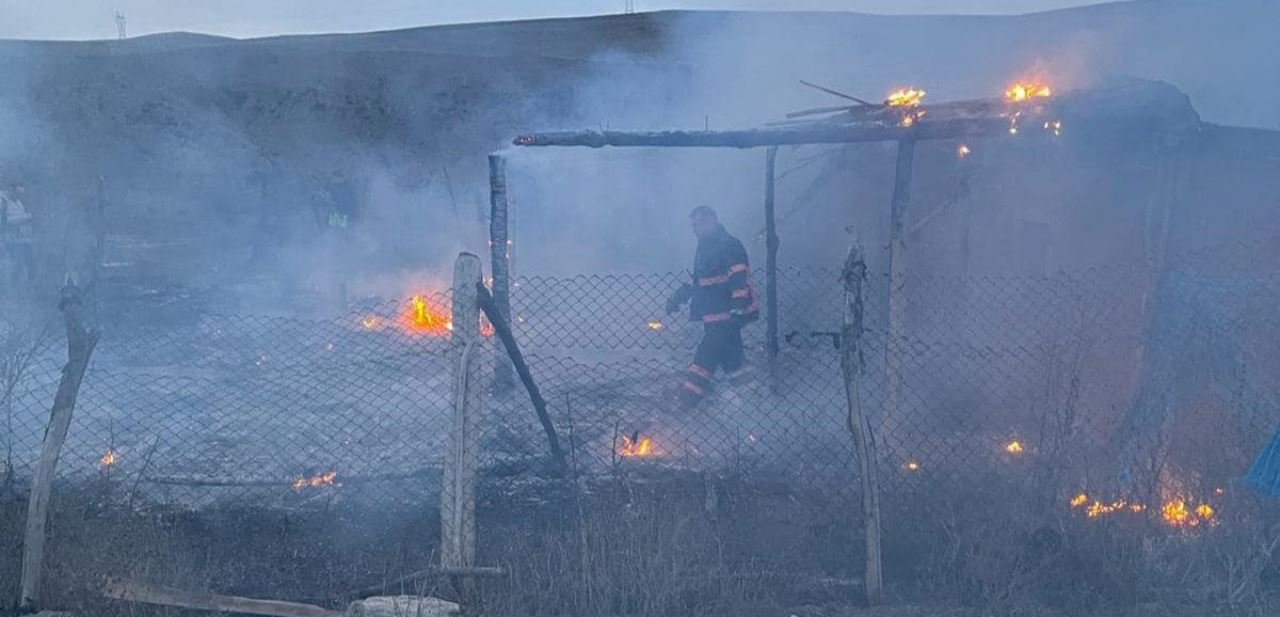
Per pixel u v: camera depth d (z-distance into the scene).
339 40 111.12
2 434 16.95
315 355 25.30
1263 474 11.79
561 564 12.14
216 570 12.66
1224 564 12.58
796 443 17.14
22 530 12.60
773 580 12.30
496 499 14.97
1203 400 15.08
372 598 11.35
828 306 25.08
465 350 12.14
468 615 11.28
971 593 12.24
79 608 11.20
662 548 12.25
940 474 14.97
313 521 14.35
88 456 16.73
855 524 13.70
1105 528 12.66
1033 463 13.91
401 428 18.97
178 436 18.22
